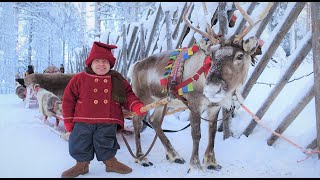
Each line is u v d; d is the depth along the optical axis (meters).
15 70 22.81
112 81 3.29
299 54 3.72
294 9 3.77
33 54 28.27
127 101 3.43
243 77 3.05
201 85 3.19
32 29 26.55
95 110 3.17
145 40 7.16
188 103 3.35
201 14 5.20
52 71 9.02
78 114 3.18
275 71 8.53
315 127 3.53
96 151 3.22
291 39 12.80
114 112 3.24
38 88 6.18
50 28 26.56
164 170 3.42
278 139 3.94
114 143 3.26
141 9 21.77
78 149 3.14
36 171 3.36
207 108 3.49
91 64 3.27
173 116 6.18
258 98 5.78
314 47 3.30
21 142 4.66
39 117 6.68
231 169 3.37
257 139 4.09
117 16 24.75
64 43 29.19
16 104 9.84
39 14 26.56
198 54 3.33
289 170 3.25
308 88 3.56
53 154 4.02
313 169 3.21
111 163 3.27
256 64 4.24
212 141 3.46
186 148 4.25
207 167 3.38
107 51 3.26
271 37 4.06
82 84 3.22
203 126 5.06
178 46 5.81
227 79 2.83
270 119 4.55
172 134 4.98
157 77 3.79
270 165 3.43
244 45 2.91
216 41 3.01
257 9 4.24
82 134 3.14
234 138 4.29
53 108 5.45
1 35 22.42
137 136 3.87
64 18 27.86
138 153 3.81
